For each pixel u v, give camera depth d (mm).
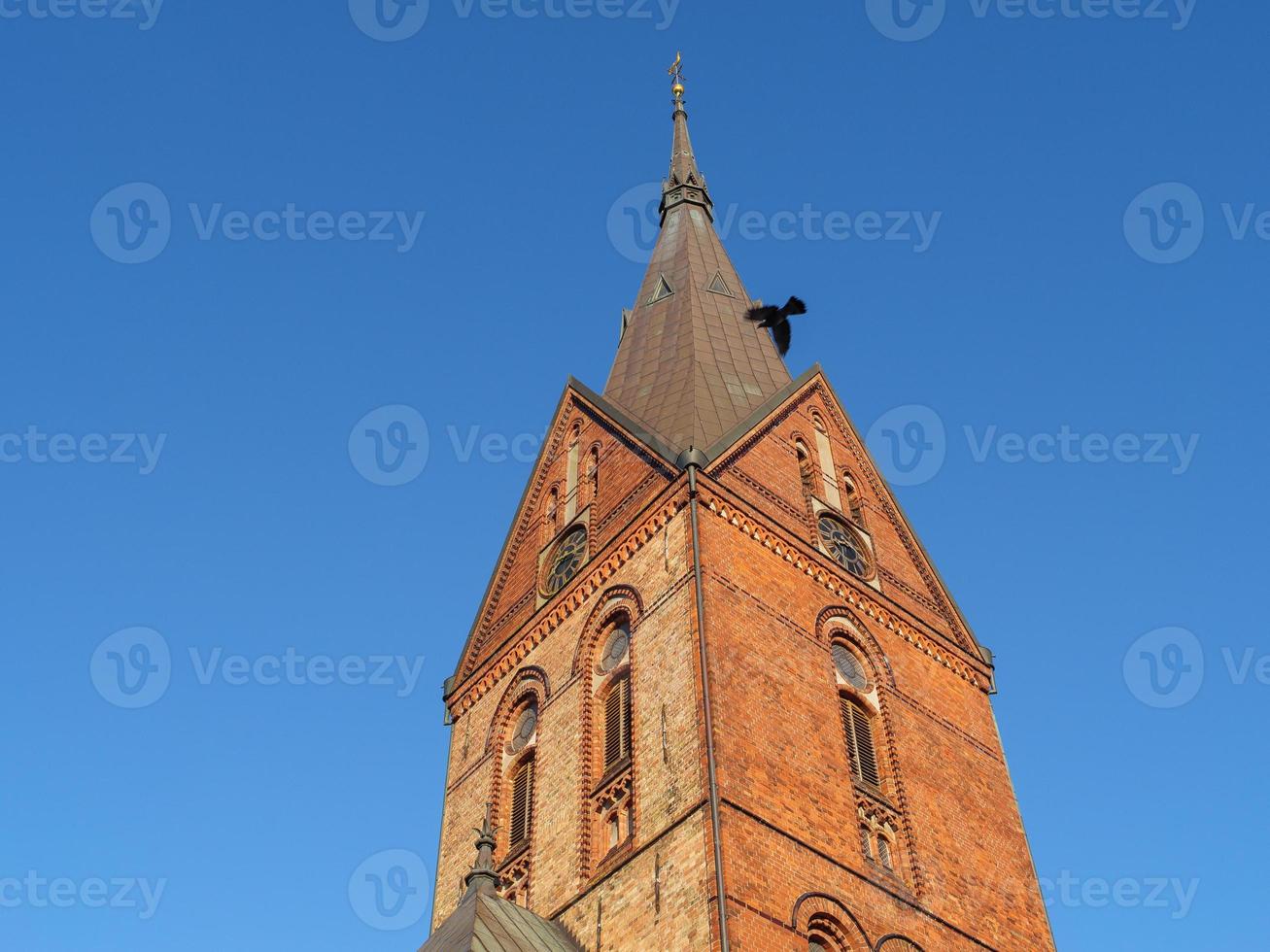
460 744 52375
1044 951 44281
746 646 43500
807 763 42031
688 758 40156
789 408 54969
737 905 36344
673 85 80688
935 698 49375
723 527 46750
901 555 54156
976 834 45875
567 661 48500
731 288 64062
